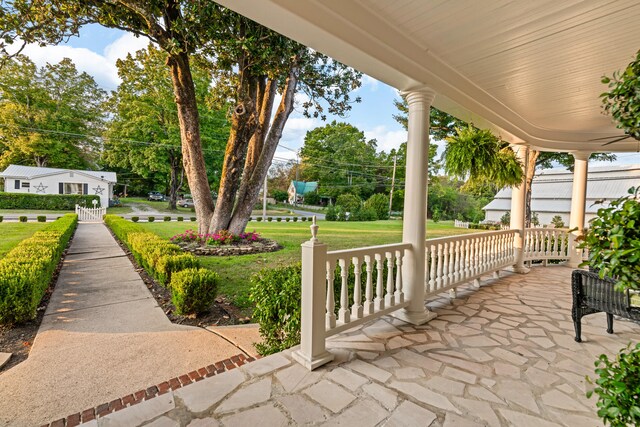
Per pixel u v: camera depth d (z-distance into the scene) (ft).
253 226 49.60
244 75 22.49
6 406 6.28
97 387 7.00
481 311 11.09
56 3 15.49
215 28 16.26
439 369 7.05
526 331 9.29
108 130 73.36
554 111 13.79
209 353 8.71
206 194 26.81
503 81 10.80
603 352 7.98
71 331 10.05
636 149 17.79
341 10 6.79
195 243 25.66
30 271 11.12
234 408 5.60
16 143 65.87
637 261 3.22
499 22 7.47
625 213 3.30
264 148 27.17
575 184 19.38
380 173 97.14
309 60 23.07
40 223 40.32
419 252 9.96
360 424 5.23
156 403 5.72
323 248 7.30
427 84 9.24
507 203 59.52
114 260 21.16
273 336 8.83
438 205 85.40
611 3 6.62
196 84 55.36
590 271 8.75
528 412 5.57
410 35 8.20
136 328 10.39
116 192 98.89
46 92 72.28
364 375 6.77
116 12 17.21
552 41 8.23
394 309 9.57
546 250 19.72
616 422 3.38
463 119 12.32
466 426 5.20
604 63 9.35
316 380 6.54
